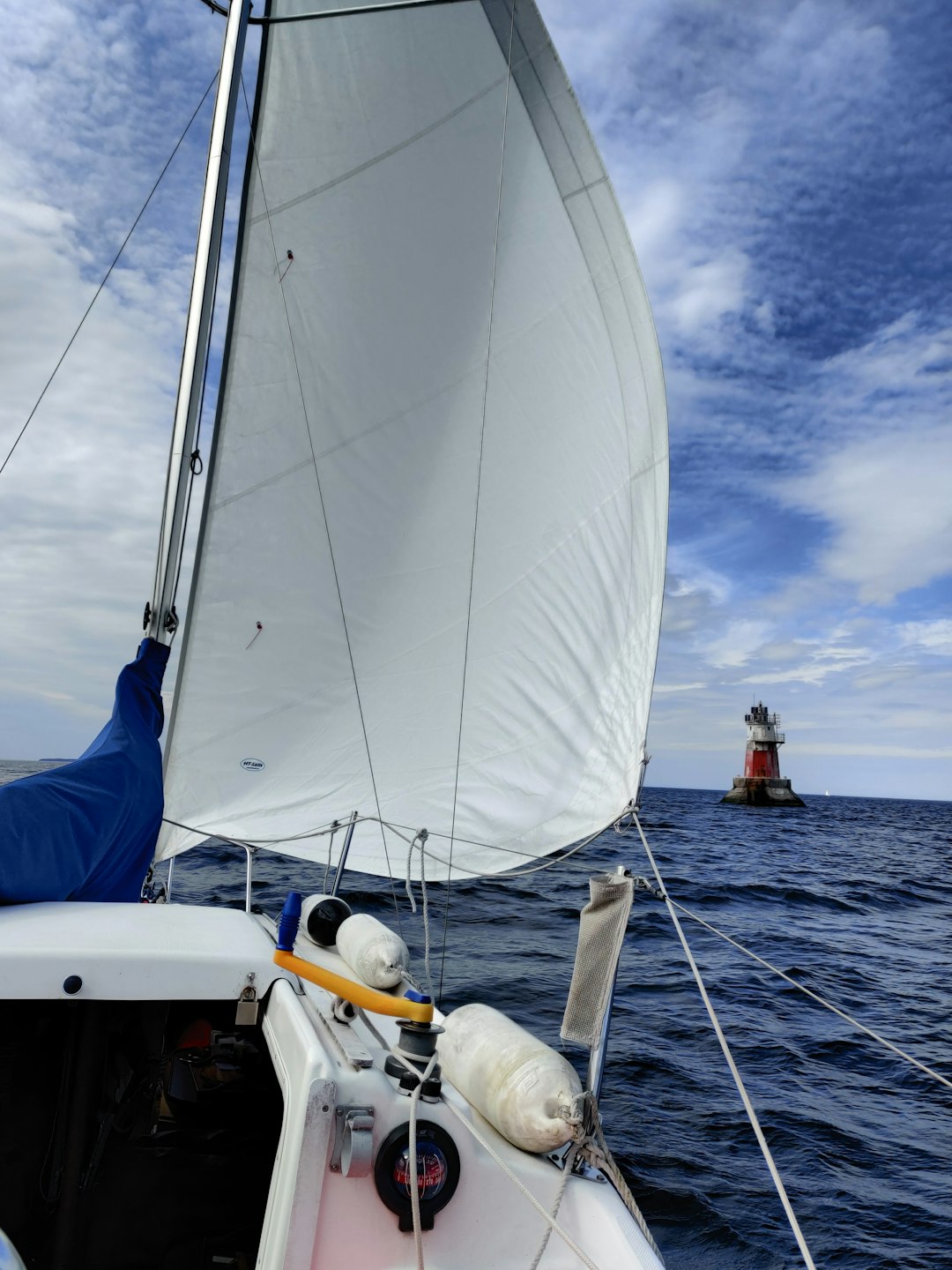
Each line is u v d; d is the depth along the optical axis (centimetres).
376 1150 150
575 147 415
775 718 8444
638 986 880
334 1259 146
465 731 427
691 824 4441
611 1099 577
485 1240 154
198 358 377
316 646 441
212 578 439
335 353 441
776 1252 425
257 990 209
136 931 227
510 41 415
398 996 210
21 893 261
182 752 436
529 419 432
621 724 394
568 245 424
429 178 438
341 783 436
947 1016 865
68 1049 222
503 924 966
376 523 442
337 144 438
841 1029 791
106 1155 231
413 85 432
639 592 402
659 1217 446
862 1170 515
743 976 956
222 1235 214
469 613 432
